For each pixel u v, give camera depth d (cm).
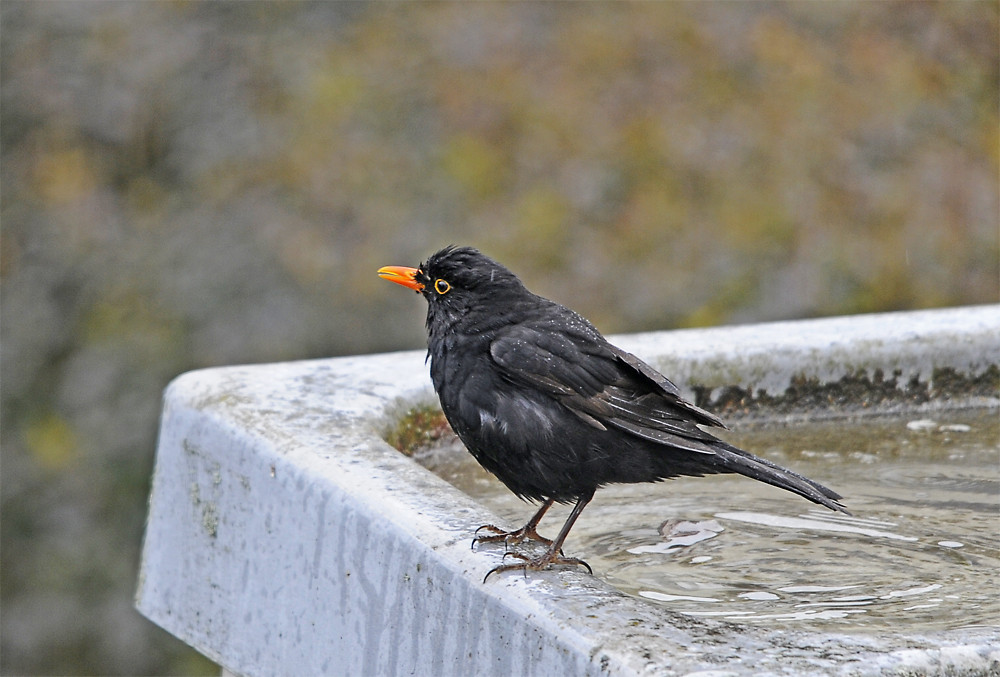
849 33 1669
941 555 522
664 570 506
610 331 1536
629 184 1608
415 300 1510
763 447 679
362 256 1525
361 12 1645
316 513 512
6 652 1425
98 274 1521
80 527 1465
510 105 1623
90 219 1534
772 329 739
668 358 698
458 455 672
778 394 717
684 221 1588
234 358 1488
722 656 363
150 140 1570
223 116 1578
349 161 1566
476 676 430
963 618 441
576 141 1617
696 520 575
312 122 1582
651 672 356
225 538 568
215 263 1519
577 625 390
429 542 457
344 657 495
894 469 643
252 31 1614
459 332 548
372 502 488
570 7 1680
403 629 466
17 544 1458
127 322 1506
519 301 553
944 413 735
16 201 1542
